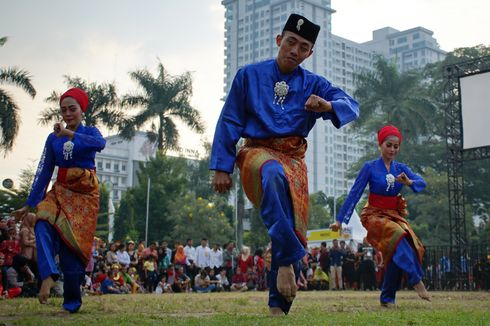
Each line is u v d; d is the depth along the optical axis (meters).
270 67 4.77
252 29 149.88
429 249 21.75
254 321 4.05
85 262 5.53
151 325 3.96
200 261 19.34
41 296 5.19
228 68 154.25
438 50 150.88
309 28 4.66
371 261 19.56
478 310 6.03
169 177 43.47
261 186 4.42
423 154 49.28
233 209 51.09
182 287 17.78
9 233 11.48
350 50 138.50
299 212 4.43
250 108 4.68
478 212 49.91
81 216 5.51
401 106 44.69
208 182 49.94
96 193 5.64
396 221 7.14
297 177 4.52
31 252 11.34
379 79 46.06
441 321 4.34
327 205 71.94
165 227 43.22
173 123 41.03
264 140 4.63
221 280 18.61
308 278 20.09
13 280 11.17
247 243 47.59
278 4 143.88
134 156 104.81
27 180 29.27
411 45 149.38
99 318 4.60
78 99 5.76
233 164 4.64
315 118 4.80
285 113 4.66
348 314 5.04
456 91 25.22
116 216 45.19
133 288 15.91
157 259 18.03
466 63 24.19
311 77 4.82
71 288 5.49
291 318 4.31
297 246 4.21
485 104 23.23
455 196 24.22
